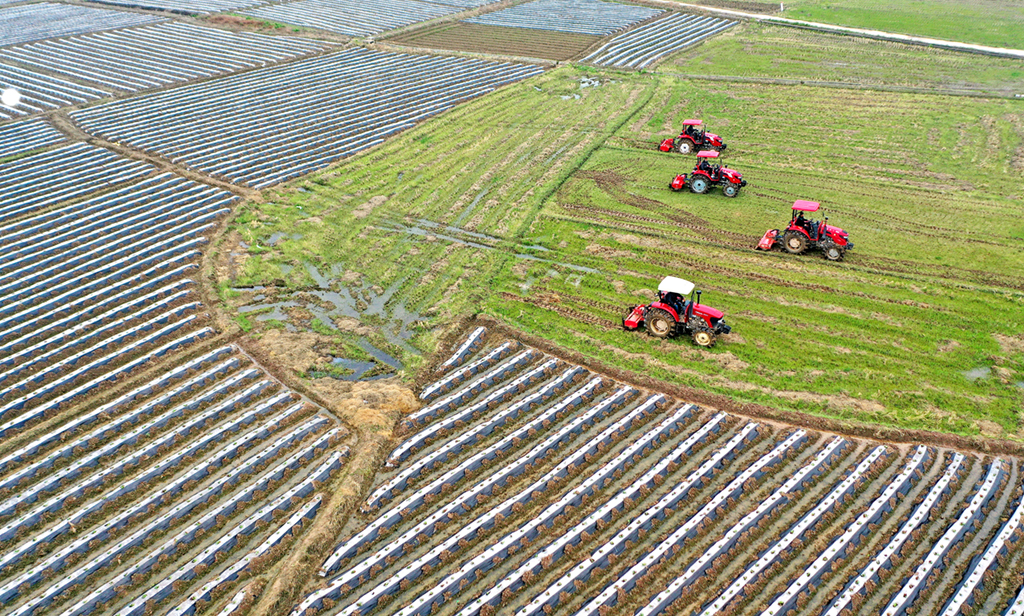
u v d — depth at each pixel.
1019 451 21.52
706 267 31.48
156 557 18.78
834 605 17.17
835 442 21.97
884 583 17.84
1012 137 44.88
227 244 34.62
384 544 19.33
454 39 75.25
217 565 18.80
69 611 17.38
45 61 68.88
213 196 39.41
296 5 93.44
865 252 32.22
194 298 30.17
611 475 21.27
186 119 52.16
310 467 21.84
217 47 73.31
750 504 20.22
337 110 53.75
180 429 23.08
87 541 19.27
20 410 24.06
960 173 40.28
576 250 33.41
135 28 81.88
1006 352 25.45
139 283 31.42
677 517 19.94
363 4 93.38
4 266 32.88
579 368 25.62
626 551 18.95
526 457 21.83
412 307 29.64
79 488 20.83
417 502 20.41
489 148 45.94
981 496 19.84
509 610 17.50
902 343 26.16
